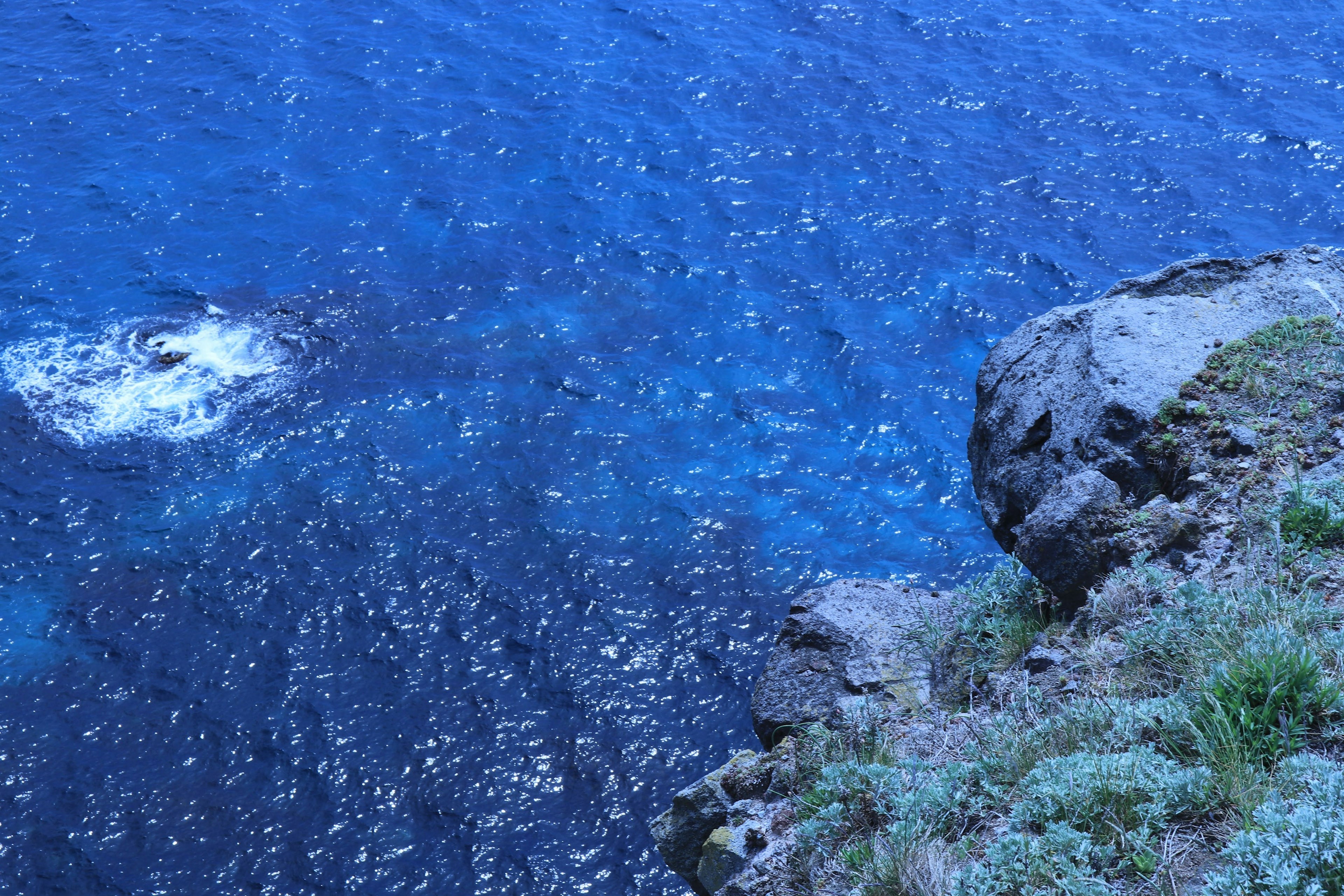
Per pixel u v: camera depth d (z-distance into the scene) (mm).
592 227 54812
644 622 36781
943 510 41125
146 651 35062
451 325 48844
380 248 53062
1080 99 64188
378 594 37281
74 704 33438
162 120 60562
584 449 43188
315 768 32094
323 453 42156
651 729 33531
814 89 65500
